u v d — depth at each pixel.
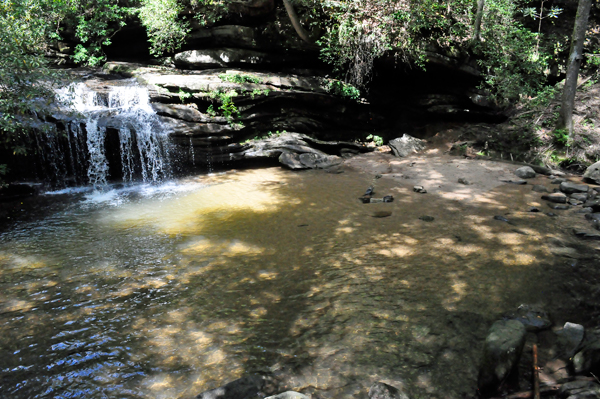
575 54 11.81
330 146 13.62
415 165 12.22
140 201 9.57
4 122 9.05
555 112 13.09
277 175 11.77
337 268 6.12
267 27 13.34
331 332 4.58
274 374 3.93
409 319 4.78
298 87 13.06
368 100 14.43
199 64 13.90
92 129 10.76
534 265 5.98
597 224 7.36
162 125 11.46
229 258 6.55
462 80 14.24
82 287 5.69
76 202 9.53
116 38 15.41
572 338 4.31
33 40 11.33
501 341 3.83
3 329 4.73
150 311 5.08
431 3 13.30
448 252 6.54
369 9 13.04
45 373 4.02
